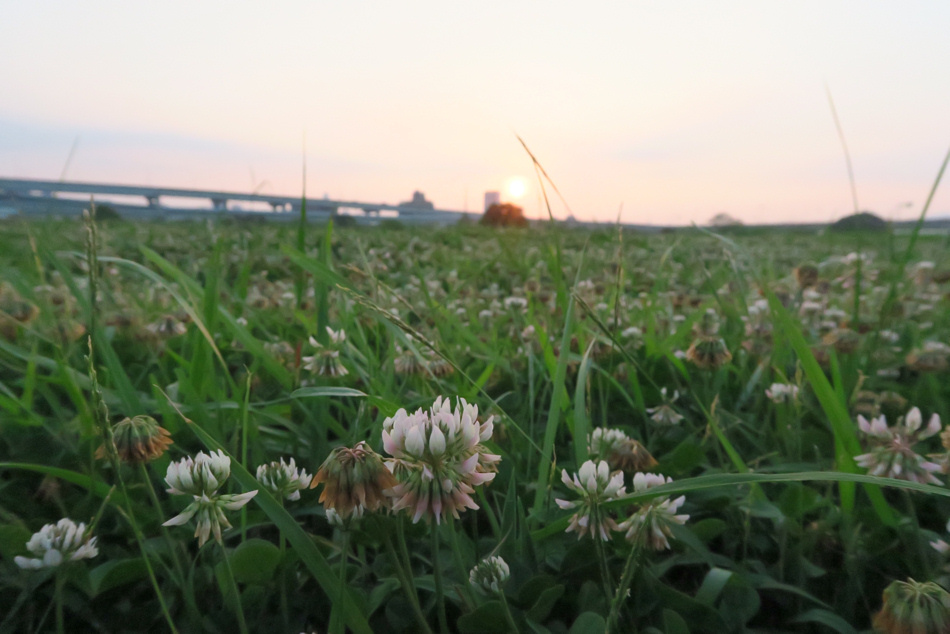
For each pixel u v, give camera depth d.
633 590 0.16
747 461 0.27
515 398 0.32
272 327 0.46
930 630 0.11
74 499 0.20
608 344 0.32
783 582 0.18
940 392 0.32
